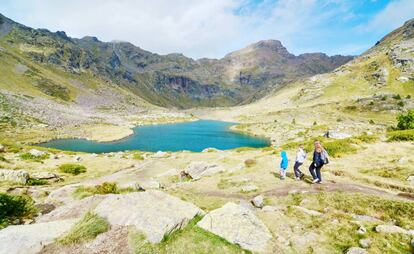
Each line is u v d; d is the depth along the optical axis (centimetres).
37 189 2609
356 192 1891
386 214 1550
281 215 1545
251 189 2253
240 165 3350
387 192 1914
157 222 1181
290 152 4212
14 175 3000
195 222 1305
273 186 2289
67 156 5591
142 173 3941
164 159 5016
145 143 11988
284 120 18100
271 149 4988
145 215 1226
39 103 18788
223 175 2988
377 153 3125
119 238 1112
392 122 12938
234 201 2009
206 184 2653
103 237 1119
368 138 3891
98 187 2556
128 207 1304
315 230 1338
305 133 11662
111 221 1211
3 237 1105
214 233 1215
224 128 19625
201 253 1083
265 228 1288
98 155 6191
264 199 1958
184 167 4206
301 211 1599
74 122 15425
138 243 1078
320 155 2158
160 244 1092
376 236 1249
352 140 3819
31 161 4603
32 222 1580
